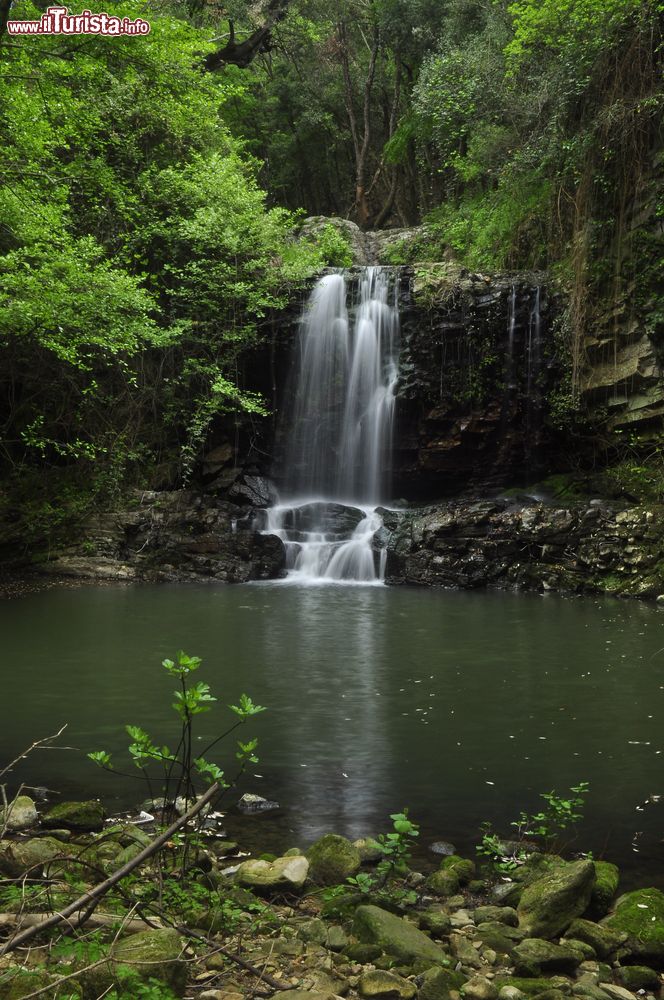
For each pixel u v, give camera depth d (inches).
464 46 994.7
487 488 797.2
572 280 745.6
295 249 893.2
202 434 815.7
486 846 176.2
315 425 842.8
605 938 132.7
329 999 108.0
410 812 195.6
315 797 204.8
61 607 523.5
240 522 737.6
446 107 900.0
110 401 778.8
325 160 1652.3
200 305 828.0
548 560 630.5
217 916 130.6
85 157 765.3
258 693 307.4
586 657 374.0
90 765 225.5
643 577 589.9
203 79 701.3
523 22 724.0
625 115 661.3
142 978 104.9
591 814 194.9
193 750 239.5
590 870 143.8
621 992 118.2
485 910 143.5
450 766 228.7
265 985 114.9
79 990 100.5
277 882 148.1
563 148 716.0
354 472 831.1
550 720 274.5
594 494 707.4
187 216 850.1
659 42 653.9
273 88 1480.1
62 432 790.5
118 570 676.7
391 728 264.8
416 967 121.3
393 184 1432.1
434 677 335.0
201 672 340.5
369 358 824.3
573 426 746.2
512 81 826.8
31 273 543.5
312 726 266.4
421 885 156.4
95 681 320.2
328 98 1520.7
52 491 747.4
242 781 215.8
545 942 128.3
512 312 780.0
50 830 176.4
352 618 483.2
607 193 690.2
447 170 1223.5
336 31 1417.3
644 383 677.9
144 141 849.5
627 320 681.0
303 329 843.4
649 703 295.9
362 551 685.9
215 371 790.5
